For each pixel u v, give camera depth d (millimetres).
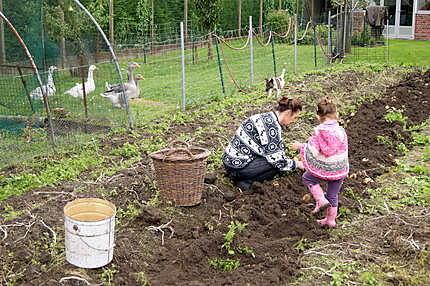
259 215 3781
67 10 8859
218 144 5344
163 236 3484
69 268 2969
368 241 3525
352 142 5645
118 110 6520
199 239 3402
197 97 7969
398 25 18219
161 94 8344
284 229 3695
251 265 3229
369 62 11797
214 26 12438
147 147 5352
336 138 3617
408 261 3254
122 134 5906
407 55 13352
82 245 2922
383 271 3129
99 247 2949
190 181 3836
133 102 7719
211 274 3148
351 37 13930
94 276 2943
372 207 4031
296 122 6102
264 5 17062
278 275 3055
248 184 4266
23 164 4961
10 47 7402
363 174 4656
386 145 5602
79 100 6789
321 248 3434
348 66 10914
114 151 5262
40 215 3594
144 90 8664
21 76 6113
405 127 6316
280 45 15125
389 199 4203
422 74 9984
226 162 4254
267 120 4215
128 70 7113
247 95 8039
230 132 5812
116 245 3244
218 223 3676
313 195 3734
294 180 4441
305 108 6891
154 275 3082
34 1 7418
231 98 7766
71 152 5309
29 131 5871
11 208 3844
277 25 15797
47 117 6055
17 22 7387
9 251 3158
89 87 6855
